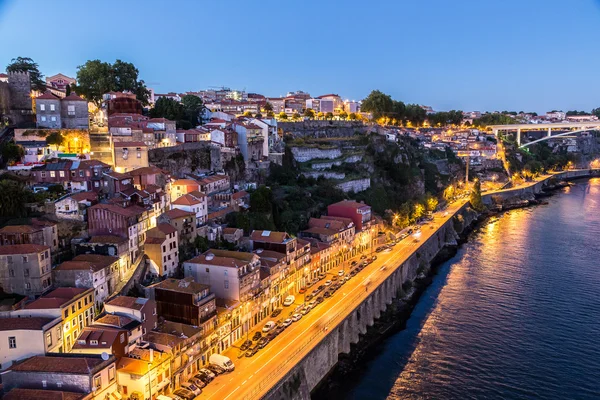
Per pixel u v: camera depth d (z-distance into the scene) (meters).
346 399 104.19
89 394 74.62
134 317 93.88
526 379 110.88
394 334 132.38
